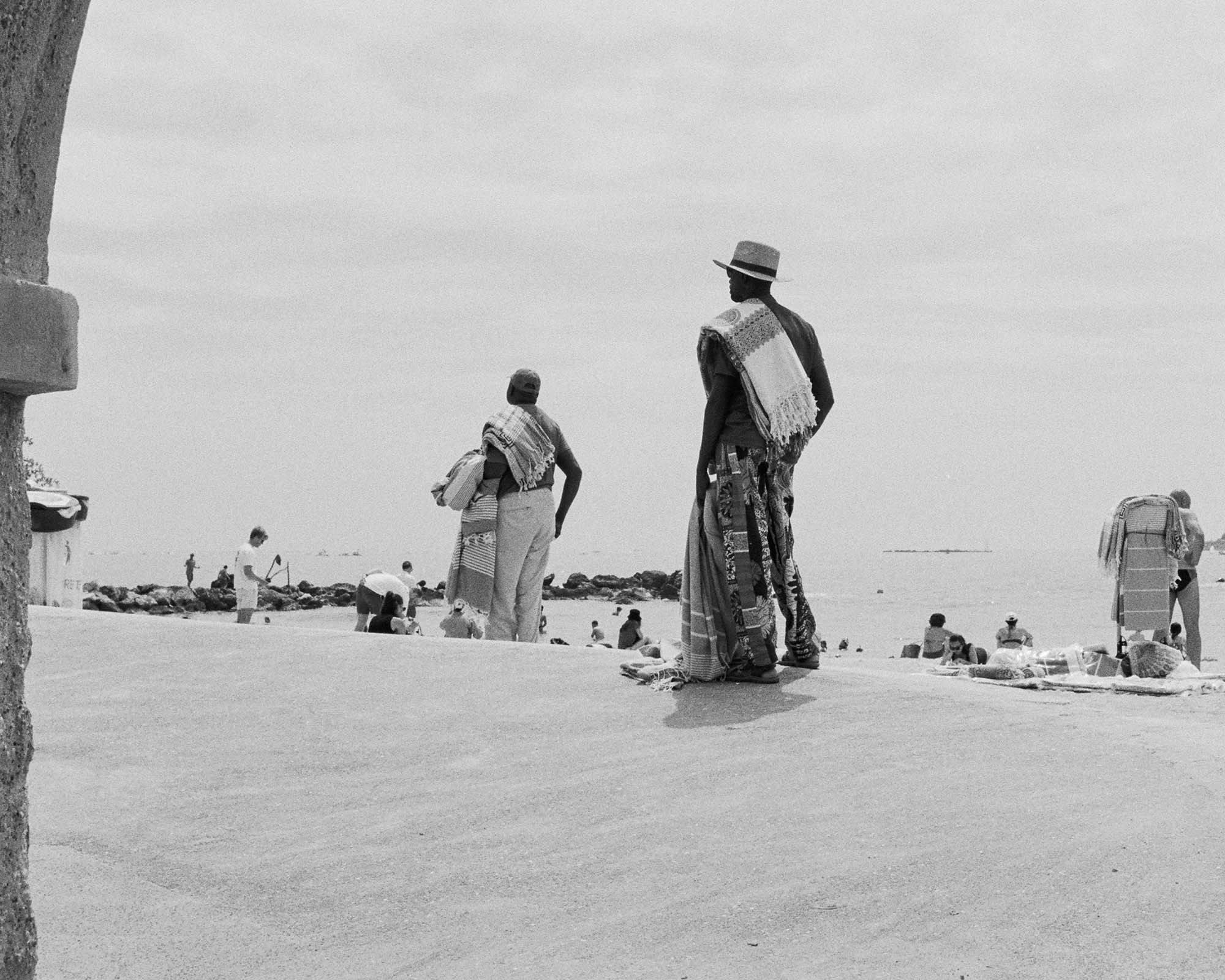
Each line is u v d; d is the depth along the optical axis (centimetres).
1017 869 458
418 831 544
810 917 436
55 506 1326
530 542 1055
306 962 434
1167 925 406
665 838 517
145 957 440
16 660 346
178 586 6544
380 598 1562
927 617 8275
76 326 359
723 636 735
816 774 581
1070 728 640
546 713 696
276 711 716
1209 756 582
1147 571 1211
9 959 337
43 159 356
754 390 711
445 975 415
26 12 338
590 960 416
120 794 602
